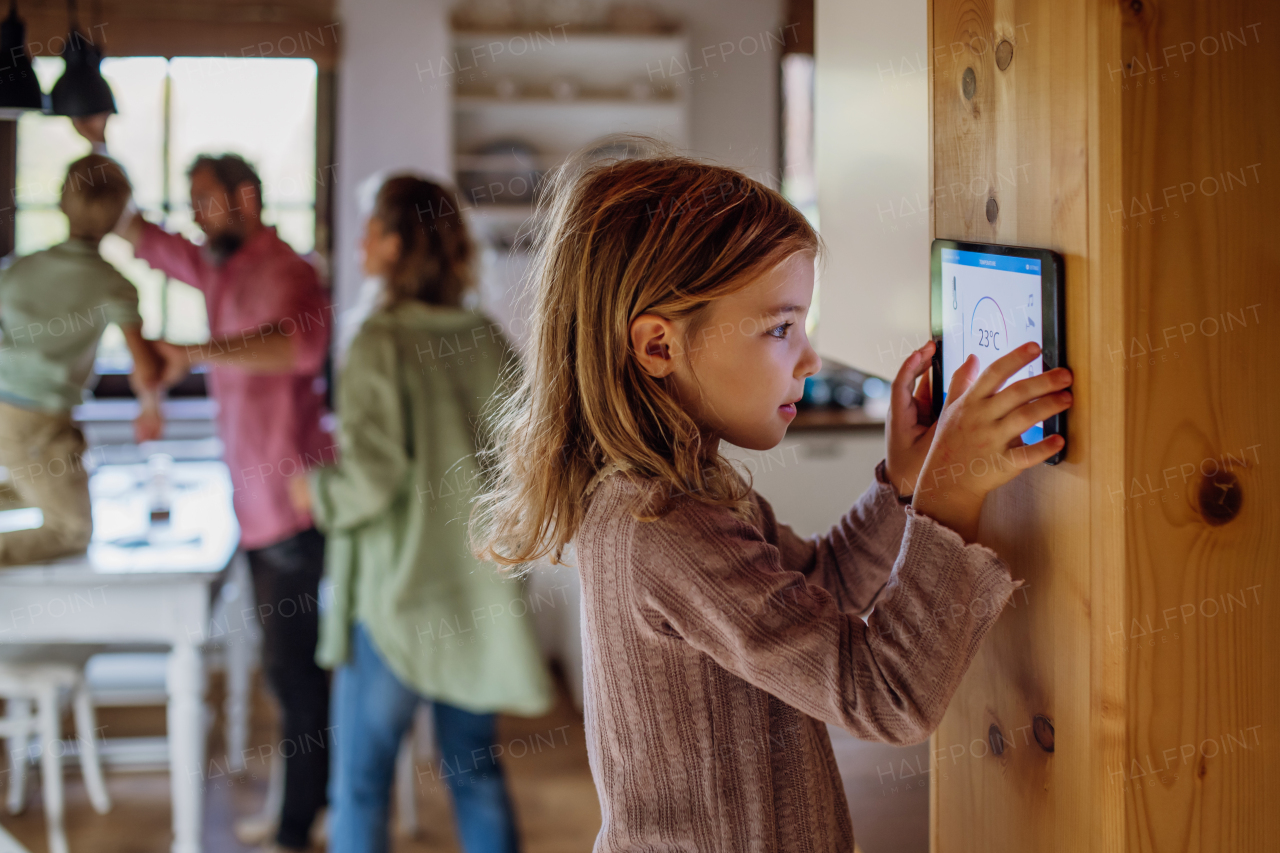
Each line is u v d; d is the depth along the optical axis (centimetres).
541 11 429
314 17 408
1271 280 63
